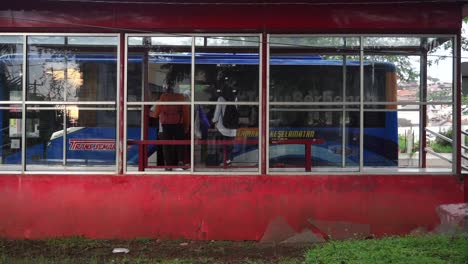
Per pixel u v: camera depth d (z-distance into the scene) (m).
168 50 8.15
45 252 7.25
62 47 8.23
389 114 8.45
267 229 7.88
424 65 8.24
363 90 8.34
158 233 7.89
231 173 7.98
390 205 7.89
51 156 8.38
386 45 8.14
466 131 8.91
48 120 8.36
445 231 7.84
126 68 8.13
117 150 8.06
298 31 8.02
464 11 8.23
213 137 8.15
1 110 8.25
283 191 7.90
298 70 8.23
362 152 8.34
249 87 8.12
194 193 7.91
